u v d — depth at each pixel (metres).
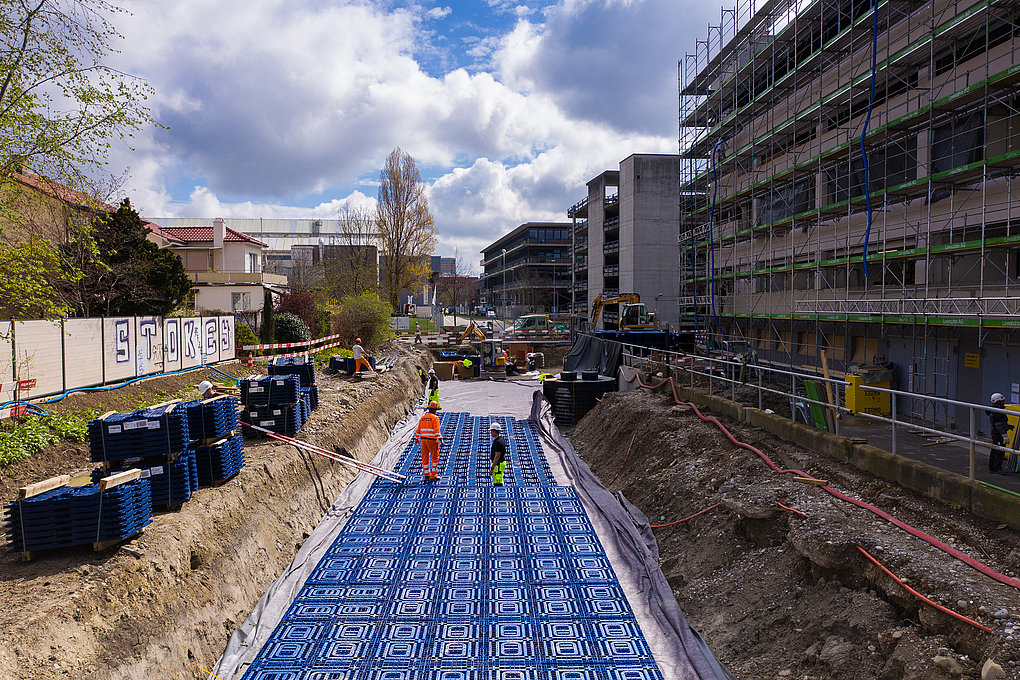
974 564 6.87
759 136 30.19
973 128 16.64
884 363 19.64
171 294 23.47
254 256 41.12
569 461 17.55
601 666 7.87
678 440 14.45
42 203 12.24
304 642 8.44
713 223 36.00
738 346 28.22
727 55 32.91
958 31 16.53
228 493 10.34
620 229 54.41
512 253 99.06
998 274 16.25
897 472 9.38
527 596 9.73
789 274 27.42
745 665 7.39
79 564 7.43
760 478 10.80
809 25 25.30
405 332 50.19
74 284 17.75
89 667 6.22
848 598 7.29
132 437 9.13
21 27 10.62
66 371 14.10
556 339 48.62
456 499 14.51
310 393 17.55
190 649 7.59
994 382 15.37
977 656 5.76
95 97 11.35
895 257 18.06
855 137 20.30
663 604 9.12
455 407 26.20
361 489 14.98
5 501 9.14
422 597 9.69
